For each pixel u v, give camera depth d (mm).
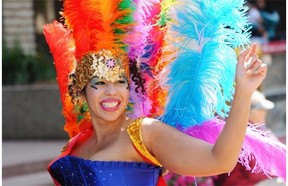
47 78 21750
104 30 5371
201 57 5199
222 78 5168
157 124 5152
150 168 5203
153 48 5469
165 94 5453
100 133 5395
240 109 4699
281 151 5195
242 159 5543
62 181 5531
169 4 5312
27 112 19578
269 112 18094
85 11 5383
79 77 5430
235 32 5117
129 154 5207
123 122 5387
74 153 5531
